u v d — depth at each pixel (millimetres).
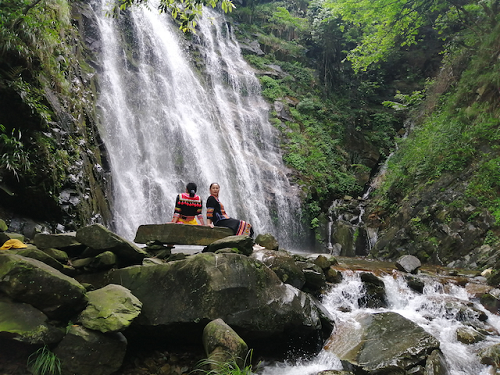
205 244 5695
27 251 4152
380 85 24000
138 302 4141
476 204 10797
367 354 4840
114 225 10172
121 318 3818
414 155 14781
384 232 13828
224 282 4453
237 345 3984
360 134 21109
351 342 5215
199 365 3961
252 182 16203
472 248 10180
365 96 23656
